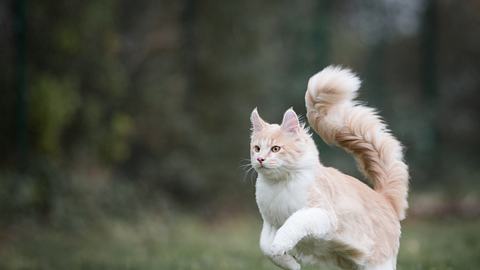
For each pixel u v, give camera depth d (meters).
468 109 26.06
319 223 5.87
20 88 13.91
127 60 17.98
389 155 6.78
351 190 6.36
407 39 25.28
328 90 6.53
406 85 25.27
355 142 6.80
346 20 23.91
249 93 19.67
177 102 18.67
